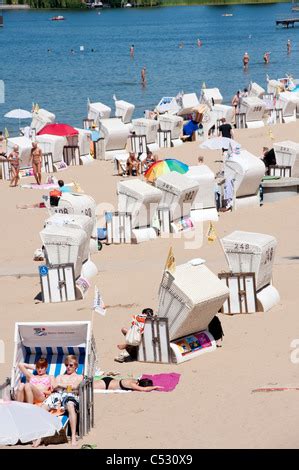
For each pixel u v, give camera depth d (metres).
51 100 148.25
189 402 32.22
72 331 33.28
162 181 59.16
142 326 36.44
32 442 29.06
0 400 30.30
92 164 86.12
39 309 44.78
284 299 43.91
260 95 125.69
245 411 30.89
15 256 55.50
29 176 80.00
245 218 62.62
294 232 58.56
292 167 71.75
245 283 41.59
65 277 45.88
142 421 30.81
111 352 37.84
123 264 52.59
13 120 127.31
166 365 36.22
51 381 32.03
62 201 55.44
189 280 36.44
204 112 99.00
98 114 110.88
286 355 36.19
